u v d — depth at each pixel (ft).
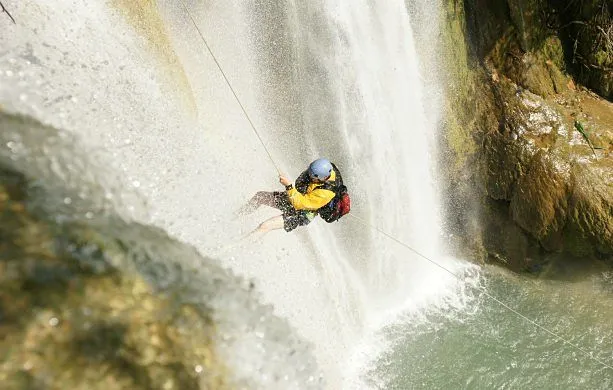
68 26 16.65
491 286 29.43
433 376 24.03
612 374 24.67
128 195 14.90
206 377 11.31
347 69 25.64
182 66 20.95
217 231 17.53
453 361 24.88
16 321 9.73
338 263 25.38
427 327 26.66
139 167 16.11
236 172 20.66
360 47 25.86
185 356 11.27
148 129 17.33
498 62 29.66
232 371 12.05
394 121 27.86
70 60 16.19
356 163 26.91
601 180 26.89
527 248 29.09
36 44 15.62
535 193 27.78
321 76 25.08
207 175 18.71
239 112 22.90
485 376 24.27
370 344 25.13
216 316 12.72
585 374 24.62
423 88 28.58
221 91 22.39
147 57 18.62
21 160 12.56
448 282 29.45
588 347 25.88
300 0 23.48
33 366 9.38
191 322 11.98
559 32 29.99
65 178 13.15
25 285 10.26
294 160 25.14
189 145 18.74
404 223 29.32
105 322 10.61
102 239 11.87
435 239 30.71
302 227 23.39
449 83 29.17
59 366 9.62
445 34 28.43
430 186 30.04
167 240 13.98
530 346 25.89
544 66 29.76
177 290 12.43
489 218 30.17
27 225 11.15
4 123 13.10
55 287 10.54
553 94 29.99
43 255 10.82
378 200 27.96
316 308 21.48
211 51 21.68
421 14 27.37
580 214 26.81
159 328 11.30
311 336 20.25
